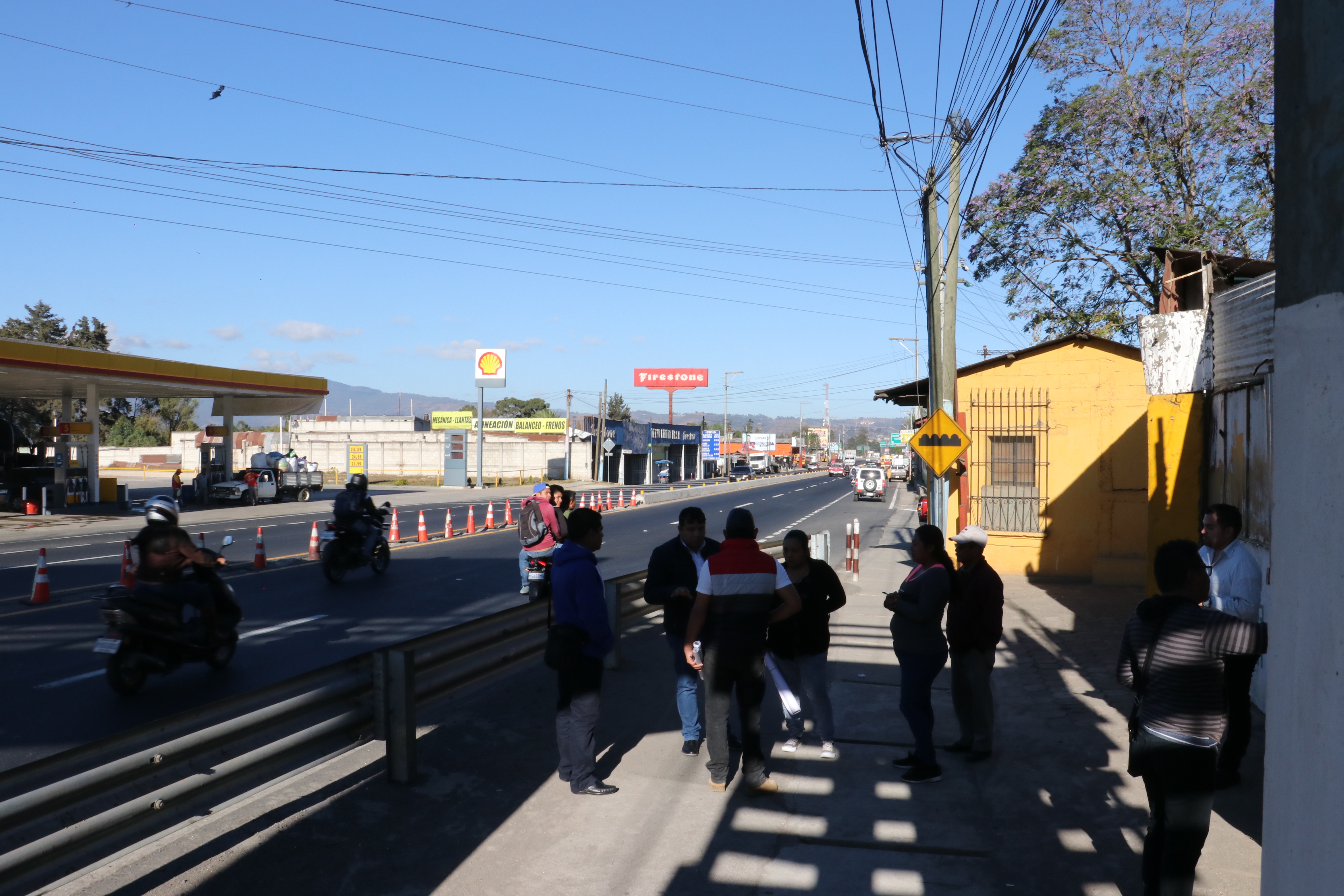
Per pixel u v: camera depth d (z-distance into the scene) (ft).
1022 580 52.21
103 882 14.01
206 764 14.35
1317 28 7.89
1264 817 8.66
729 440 453.17
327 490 171.83
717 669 18.40
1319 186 7.88
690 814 17.19
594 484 229.04
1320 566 7.70
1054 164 72.59
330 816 16.78
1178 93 69.21
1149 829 13.26
